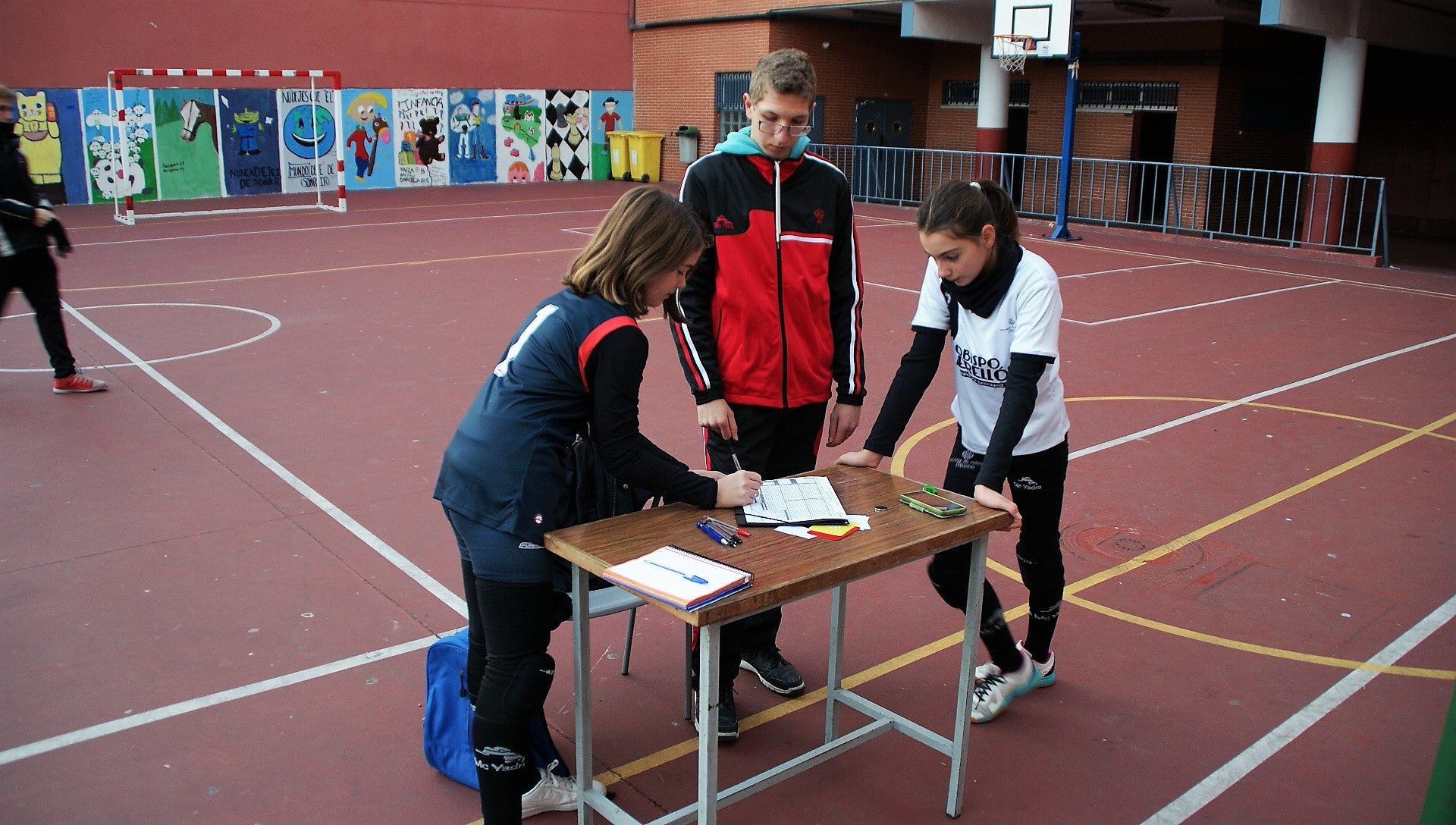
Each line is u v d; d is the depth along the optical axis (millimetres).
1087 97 21031
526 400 2572
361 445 6223
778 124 3146
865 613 4336
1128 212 19391
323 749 3309
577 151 24844
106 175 18969
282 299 10531
